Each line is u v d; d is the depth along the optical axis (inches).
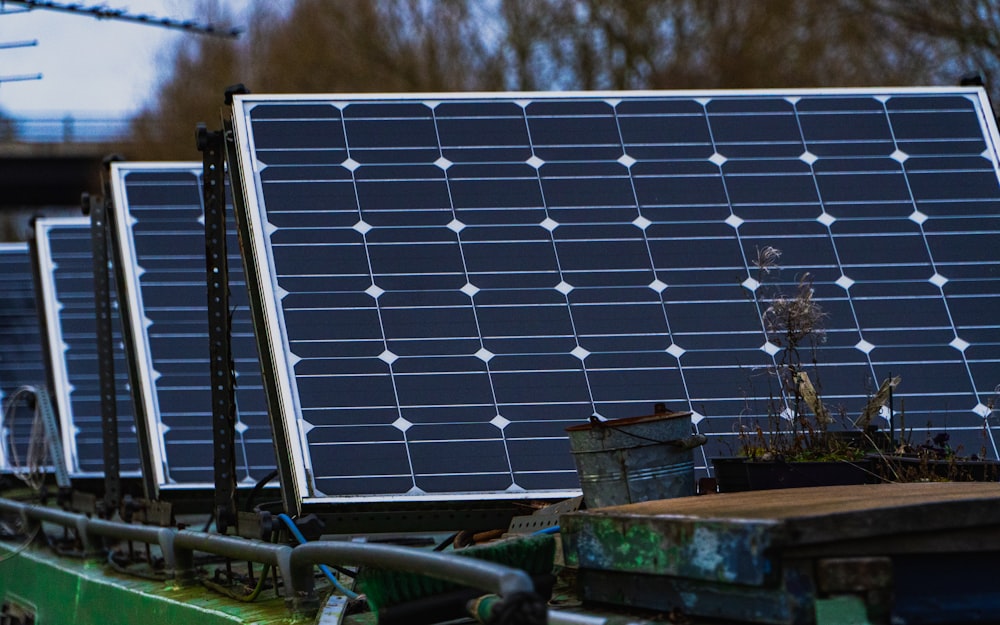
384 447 342.6
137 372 562.6
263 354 370.9
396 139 420.2
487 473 342.0
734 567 193.3
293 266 378.0
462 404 355.6
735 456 334.6
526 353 369.1
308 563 274.1
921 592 194.7
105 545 470.9
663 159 424.2
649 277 391.5
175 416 544.1
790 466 305.4
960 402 371.2
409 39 1775.3
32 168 2071.9
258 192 392.2
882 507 191.2
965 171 434.3
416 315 373.4
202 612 315.3
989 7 1347.2
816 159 430.3
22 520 536.1
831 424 362.6
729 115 441.7
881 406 337.4
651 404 362.0
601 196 411.2
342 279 377.4
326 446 341.7
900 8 1418.6
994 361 381.1
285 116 417.1
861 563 187.6
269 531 322.7
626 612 225.6
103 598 393.7
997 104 1326.3
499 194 407.2
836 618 188.4
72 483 674.2
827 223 410.3
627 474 284.2
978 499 195.2
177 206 626.5
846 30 1513.3
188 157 1844.2
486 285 382.9
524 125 430.0
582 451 290.5
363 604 287.1
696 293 388.5
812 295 389.7
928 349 385.1
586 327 376.8
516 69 1701.5
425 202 401.4
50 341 732.7
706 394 365.1
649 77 1624.0
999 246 413.7
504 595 177.9
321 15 1796.3
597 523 228.4
